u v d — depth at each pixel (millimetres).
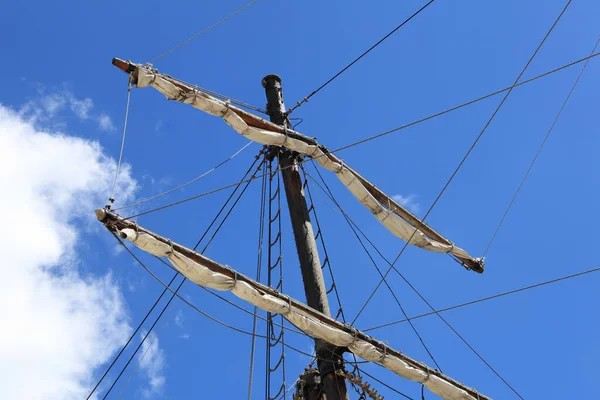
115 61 18969
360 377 18297
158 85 19391
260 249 22281
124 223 16531
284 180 21938
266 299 17688
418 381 19297
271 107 22953
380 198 22516
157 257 16984
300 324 18078
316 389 18719
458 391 19547
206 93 20391
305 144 21547
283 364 19500
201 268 17141
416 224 22766
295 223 21141
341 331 18422
